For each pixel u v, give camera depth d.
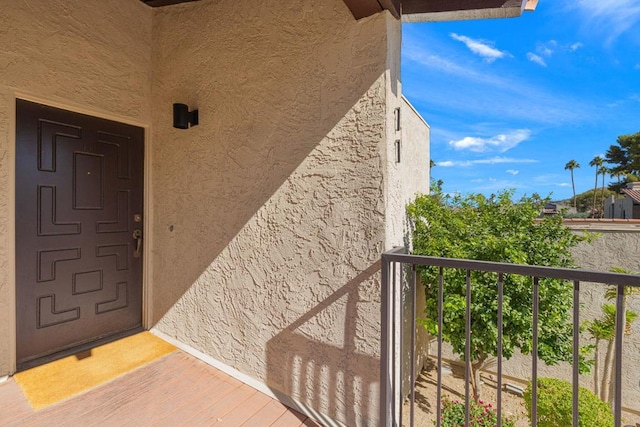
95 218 2.61
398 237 1.76
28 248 2.25
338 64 1.75
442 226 3.01
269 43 2.03
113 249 2.73
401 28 1.83
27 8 2.17
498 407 1.24
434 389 3.49
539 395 2.54
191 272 2.55
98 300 2.64
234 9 2.22
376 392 1.65
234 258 2.24
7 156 2.11
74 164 2.47
